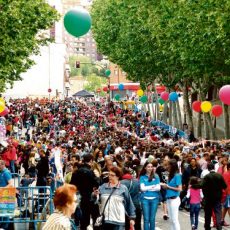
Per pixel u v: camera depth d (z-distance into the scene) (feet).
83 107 345.72
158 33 184.65
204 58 151.23
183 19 158.61
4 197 58.90
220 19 127.03
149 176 61.21
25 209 61.77
